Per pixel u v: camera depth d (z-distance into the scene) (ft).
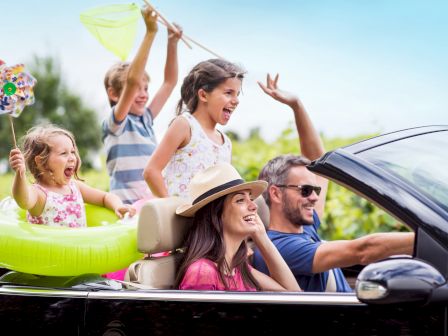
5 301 11.66
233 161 24.36
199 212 12.47
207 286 11.92
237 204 12.40
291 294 10.04
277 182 13.65
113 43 16.21
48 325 11.28
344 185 10.21
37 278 12.66
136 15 16.22
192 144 15.46
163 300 10.56
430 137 11.34
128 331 10.73
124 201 18.28
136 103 18.57
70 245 12.41
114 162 18.37
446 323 9.20
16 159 12.82
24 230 12.35
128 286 11.73
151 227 12.19
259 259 13.39
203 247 12.21
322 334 9.74
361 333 9.57
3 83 12.86
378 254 12.61
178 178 15.48
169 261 12.48
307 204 13.57
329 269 13.04
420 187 10.11
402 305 9.40
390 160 10.48
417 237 9.59
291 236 13.52
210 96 15.44
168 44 18.12
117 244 12.80
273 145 25.66
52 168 13.71
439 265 9.41
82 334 11.05
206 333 10.28
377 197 9.89
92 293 11.13
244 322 10.10
